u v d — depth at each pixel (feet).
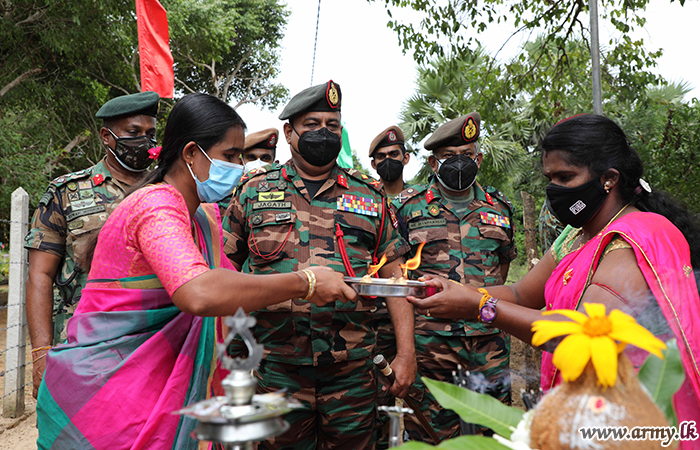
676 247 4.52
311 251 8.45
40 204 9.77
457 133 12.60
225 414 2.43
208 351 5.57
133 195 5.21
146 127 10.23
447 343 11.13
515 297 6.75
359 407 8.36
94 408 4.95
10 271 14.49
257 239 8.52
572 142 5.19
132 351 5.22
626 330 2.32
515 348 12.63
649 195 5.27
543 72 29.40
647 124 26.08
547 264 6.62
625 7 26.37
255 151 15.62
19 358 14.48
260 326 8.20
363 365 8.42
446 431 10.88
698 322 4.16
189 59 62.59
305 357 8.02
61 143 49.98
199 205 6.09
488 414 2.91
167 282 4.73
